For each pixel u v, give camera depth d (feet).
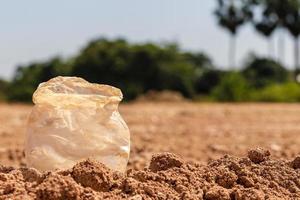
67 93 20.33
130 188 16.96
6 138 49.85
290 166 20.17
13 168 19.49
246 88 176.96
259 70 231.71
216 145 44.75
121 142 20.11
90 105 20.20
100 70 207.41
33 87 207.21
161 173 18.16
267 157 20.57
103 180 17.16
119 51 209.67
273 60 234.38
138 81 205.77
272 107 117.29
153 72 207.82
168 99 172.14
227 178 18.39
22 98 201.77
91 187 17.04
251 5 220.64
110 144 19.90
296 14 215.10
